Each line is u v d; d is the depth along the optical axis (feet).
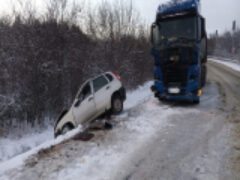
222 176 7.82
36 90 23.86
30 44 22.86
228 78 43.32
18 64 22.39
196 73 18.01
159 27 20.40
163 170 8.61
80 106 16.97
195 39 17.99
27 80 23.09
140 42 49.60
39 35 24.25
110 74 19.97
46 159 10.16
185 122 14.99
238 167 8.39
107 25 40.29
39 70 23.80
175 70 18.86
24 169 9.19
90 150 11.05
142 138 12.47
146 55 53.06
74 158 10.14
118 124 15.70
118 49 40.78
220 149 10.19
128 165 9.23
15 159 10.40
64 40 26.55
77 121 16.78
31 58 22.98
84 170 8.95
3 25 23.13
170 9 19.66
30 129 23.85
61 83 27.48
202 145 10.83
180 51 18.33
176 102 22.40
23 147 19.57
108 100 18.11
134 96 31.76
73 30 29.14
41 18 25.75
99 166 9.26
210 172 8.16
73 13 29.37
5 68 22.00
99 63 35.76
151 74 58.70
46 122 26.30
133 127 14.71
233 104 19.79
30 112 23.90
